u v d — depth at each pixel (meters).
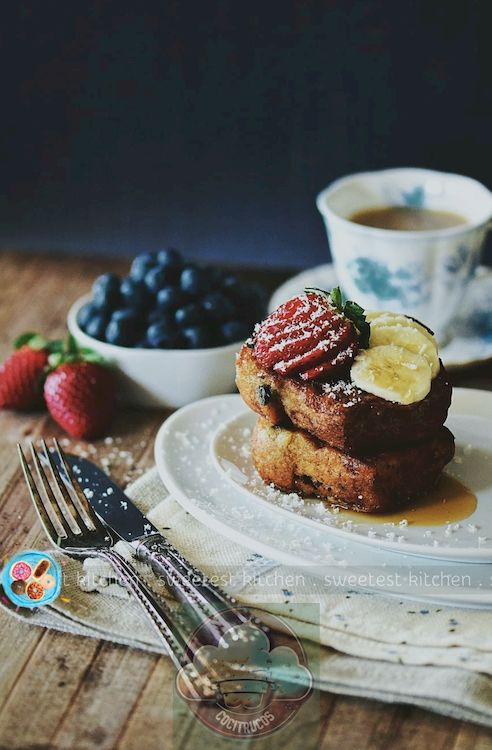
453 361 0.73
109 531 0.59
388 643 0.52
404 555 0.56
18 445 0.62
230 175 1.16
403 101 1.08
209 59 1.10
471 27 1.03
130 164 1.17
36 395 0.71
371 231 0.75
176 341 0.71
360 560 0.56
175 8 1.08
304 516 0.58
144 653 0.53
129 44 1.11
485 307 0.80
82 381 0.69
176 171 1.17
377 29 1.05
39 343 0.73
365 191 0.82
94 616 0.54
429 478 0.60
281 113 1.11
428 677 0.50
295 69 1.09
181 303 0.73
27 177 1.20
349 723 0.50
